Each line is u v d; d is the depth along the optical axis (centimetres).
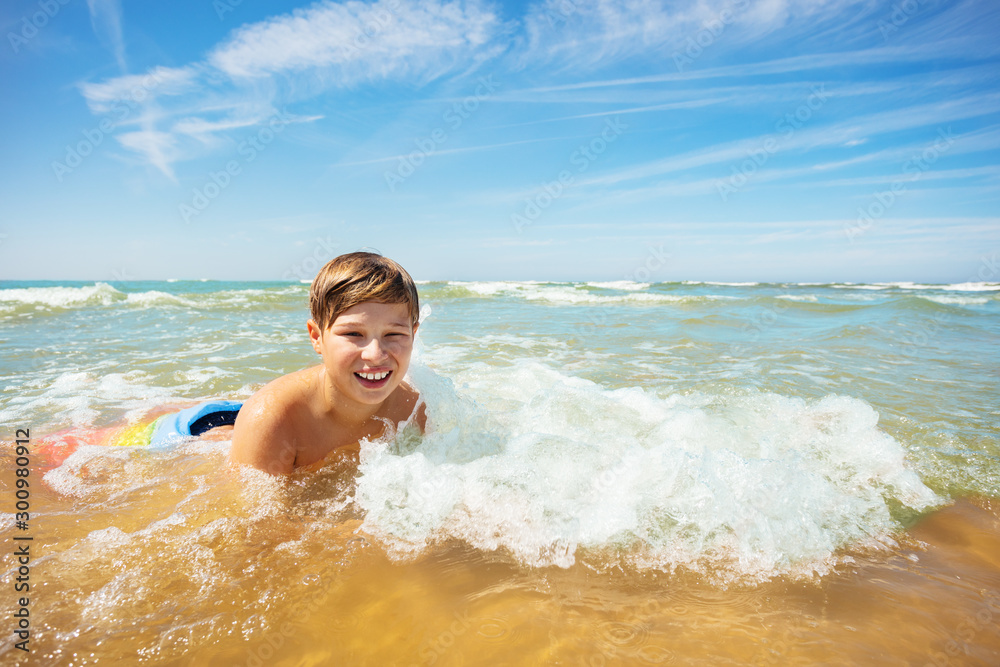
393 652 136
